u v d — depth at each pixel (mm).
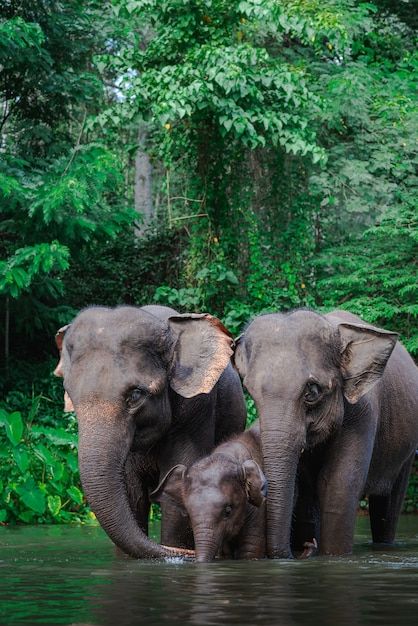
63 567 6711
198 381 7691
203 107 16797
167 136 18375
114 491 6977
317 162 17828
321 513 8359
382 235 18109
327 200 18375
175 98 16484
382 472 9438
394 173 19047
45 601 4863
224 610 4504
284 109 17766
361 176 18266
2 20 17594
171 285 21062
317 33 17781
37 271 14945
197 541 7117
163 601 4832
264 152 18781
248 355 7961
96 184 15578
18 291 15109
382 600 4867
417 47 23078
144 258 21672
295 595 5074
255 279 18219
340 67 19938
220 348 7828
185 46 17781
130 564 6824
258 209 18906
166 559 7059
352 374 8094
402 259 18266
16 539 9828
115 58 17906
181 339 7828
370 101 19594
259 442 8000
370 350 8102
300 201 18719
